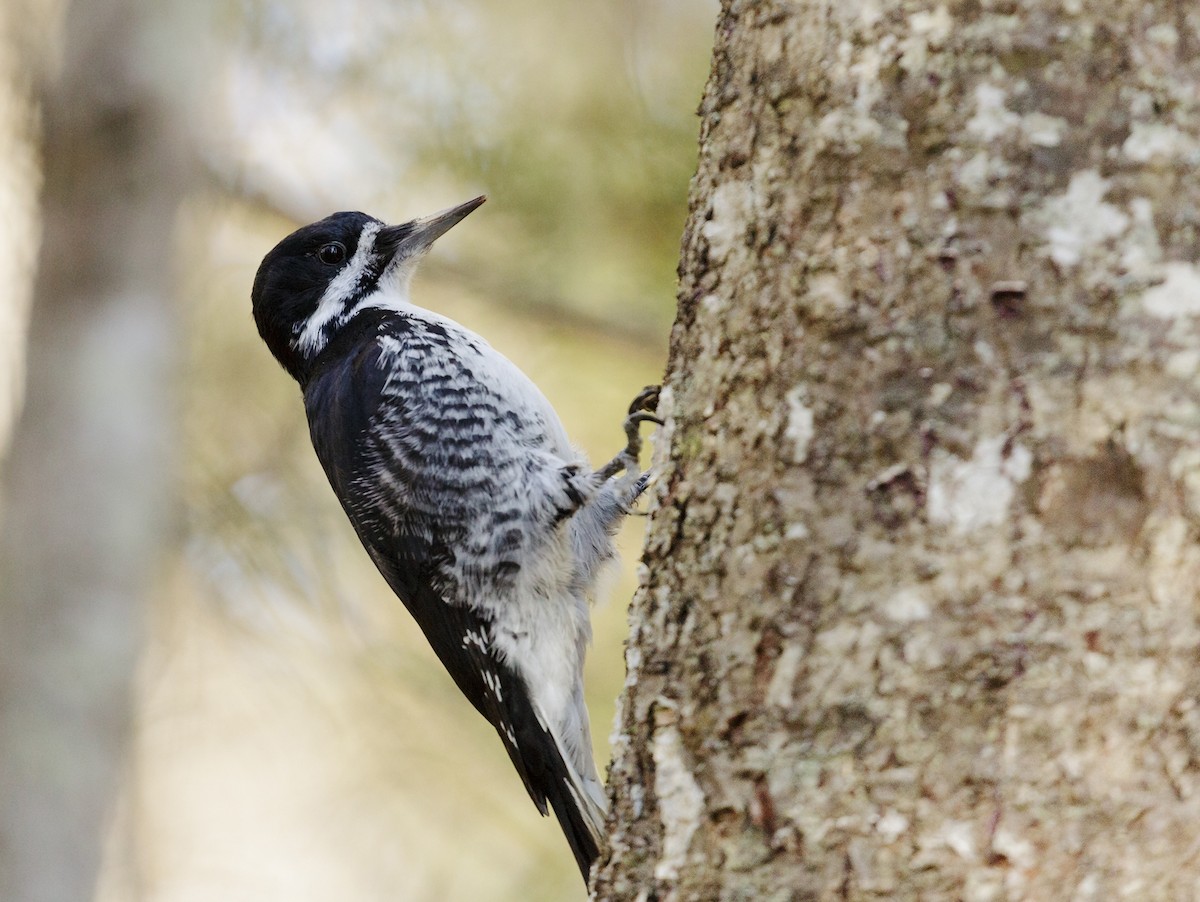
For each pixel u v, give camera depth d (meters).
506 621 8.39
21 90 12.84
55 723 12.77
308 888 12.15
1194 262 4.27
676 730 4.91
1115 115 4.36
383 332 8.95
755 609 4.73
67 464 12.66
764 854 4.57
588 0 10.66
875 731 4.42
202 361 12.56
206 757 13.13
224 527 11.98
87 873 12.90
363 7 11.27
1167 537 4.20
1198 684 4.17
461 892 10.97
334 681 11.71
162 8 12.51
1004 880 4.22
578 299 10.85
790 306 4.81
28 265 13.05
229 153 12.18
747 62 5.20
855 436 4.59
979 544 4.36
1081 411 4.30
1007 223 4.43
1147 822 4.15
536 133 10.74
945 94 4.55
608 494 8.28
